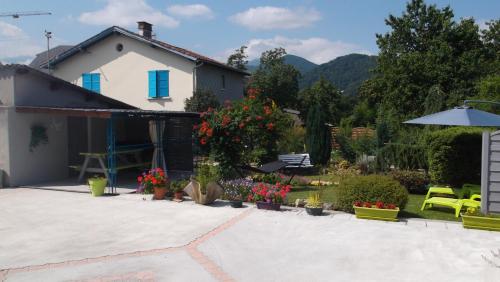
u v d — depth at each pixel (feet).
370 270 20.24
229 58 134.00
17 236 25.96
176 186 37.40
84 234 26.30
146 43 74.38
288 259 21.75
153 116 46.52
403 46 110.63
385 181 31.04
